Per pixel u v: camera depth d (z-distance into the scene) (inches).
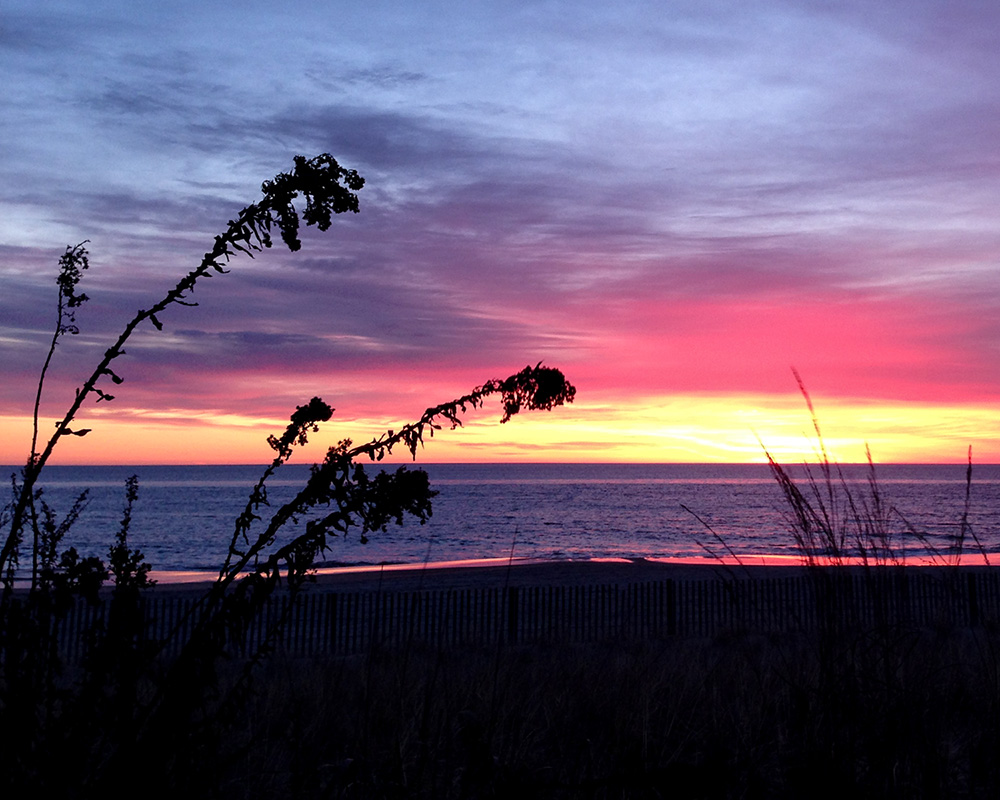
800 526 143.7
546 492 7219.5
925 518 2701.8
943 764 135.6
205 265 91.0
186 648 88.4
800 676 161.8
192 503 4975.4
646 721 171.0
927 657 156.2
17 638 88.4
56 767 87.4
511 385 92.6
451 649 432.5
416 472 90.1
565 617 732.7
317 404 93.6
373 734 176.7
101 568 94.3
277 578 88.5
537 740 184.7
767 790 138.6
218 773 92.4
